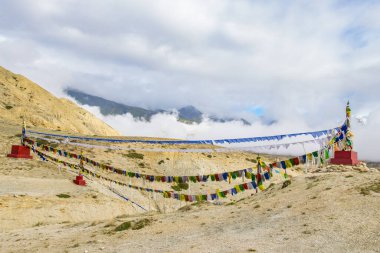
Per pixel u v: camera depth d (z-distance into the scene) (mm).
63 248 17641
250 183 20766
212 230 17531
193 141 21641
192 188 60594
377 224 14086
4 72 141875
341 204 17078
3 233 24484
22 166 45281
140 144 81062
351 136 23547
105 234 19938
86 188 43406
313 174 24312
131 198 49000
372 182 19219
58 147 64750
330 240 13430
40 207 33438
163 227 19438
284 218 17203
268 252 13016
